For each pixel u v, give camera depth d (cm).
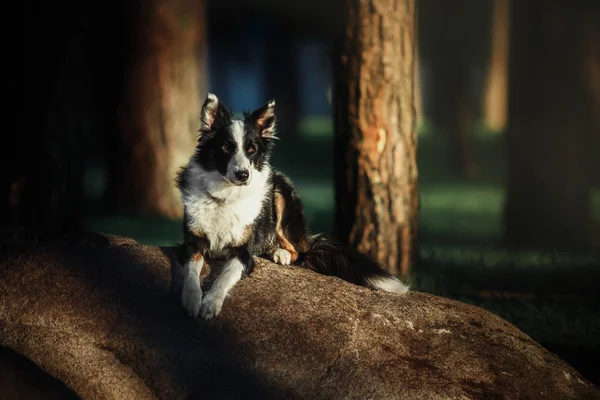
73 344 493
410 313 541
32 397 449
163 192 1491
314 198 1958
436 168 2783
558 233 1223
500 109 3931
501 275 931
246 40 3328
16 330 502
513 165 1255
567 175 1217
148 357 487
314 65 4488
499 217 1728
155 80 1489
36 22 1066
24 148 1069
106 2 1490
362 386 476
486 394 486
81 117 1132
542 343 673
